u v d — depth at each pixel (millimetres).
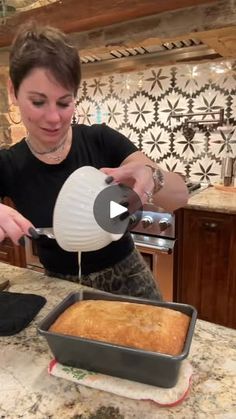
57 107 709
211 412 444
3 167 885
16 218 634
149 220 1757
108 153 923
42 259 962
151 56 1741
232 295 1697
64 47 674
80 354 491
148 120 2191
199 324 659
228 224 1607
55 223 568
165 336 469
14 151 896
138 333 475
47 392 484
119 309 540
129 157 877
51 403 465
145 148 2258
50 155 839
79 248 585
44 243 891
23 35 684
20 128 2133
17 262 2307
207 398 467
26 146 876
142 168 723
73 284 844
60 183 861
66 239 571
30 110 708
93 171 612
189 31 1208
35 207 879
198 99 2014
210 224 1648
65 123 754
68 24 1305
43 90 675
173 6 1155
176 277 1812
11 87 748
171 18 1213
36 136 786
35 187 874
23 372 527
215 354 561
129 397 465
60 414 447
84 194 565
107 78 2238
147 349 454
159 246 1743
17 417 444
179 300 1840
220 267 1688
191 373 501
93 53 1539
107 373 495
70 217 556
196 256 1731
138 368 463
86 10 1240
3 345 601
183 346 466
